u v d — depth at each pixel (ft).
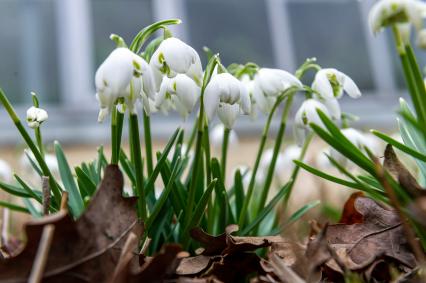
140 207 1.15
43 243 0.93
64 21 5.64
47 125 5.48
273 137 5.54
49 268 0.97
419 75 1.08
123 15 5.73
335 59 6.23
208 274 1.11
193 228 1.14
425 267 0.98
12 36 5.50
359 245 1.13
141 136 4.37
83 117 5.59
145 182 1.27
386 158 1.09
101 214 1.02
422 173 1.17
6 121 5.18
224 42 5.91
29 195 1.19
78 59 5.62
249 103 1.15
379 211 1.15
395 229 1.13
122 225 1.03
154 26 1.12
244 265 1.14
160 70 1.11
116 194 1.04
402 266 1.10
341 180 1.12
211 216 1.27
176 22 1.12
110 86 1.03
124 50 1.06
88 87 5.63
